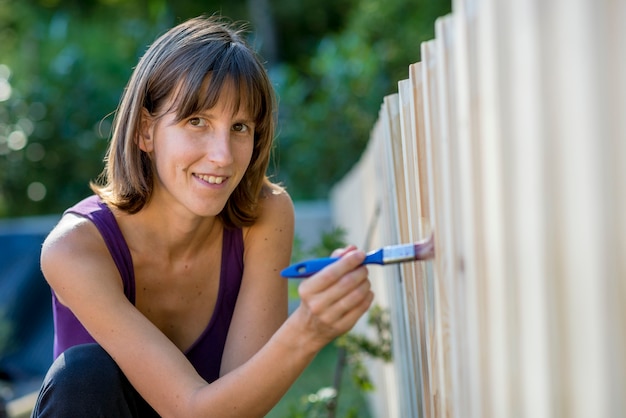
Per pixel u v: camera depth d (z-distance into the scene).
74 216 1.76
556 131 0.77
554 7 0.76
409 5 9.62
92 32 9.96
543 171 0.78
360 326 4.14
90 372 1.63
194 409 1.46
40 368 5.02
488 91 0.92
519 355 0.87
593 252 0.71
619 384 0.70
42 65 9.09
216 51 1.64
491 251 0.94
